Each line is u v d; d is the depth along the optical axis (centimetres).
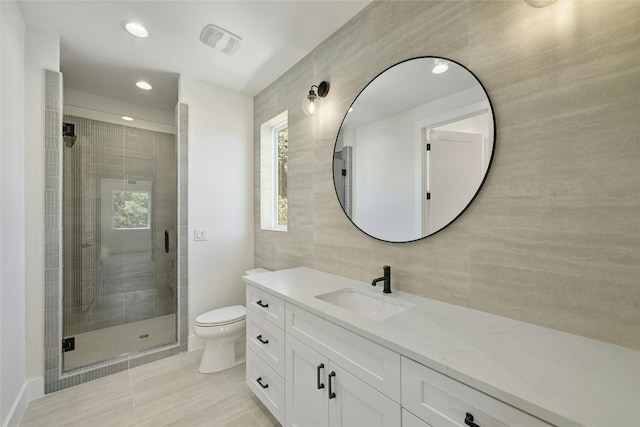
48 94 181
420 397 81
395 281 150
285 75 239
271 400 154
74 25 178
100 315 282
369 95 162
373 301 146
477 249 116
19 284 162
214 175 262
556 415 56
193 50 207
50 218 182
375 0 159
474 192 116
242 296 277
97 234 283
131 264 300
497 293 110
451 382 73
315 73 204
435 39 131
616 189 84
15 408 153
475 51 116
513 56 105
